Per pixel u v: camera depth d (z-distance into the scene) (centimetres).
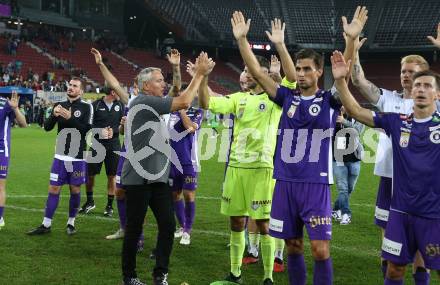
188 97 491
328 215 428
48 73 3459
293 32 4559
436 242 383
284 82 496
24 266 553
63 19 4475
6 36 3928
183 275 541
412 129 392
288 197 436
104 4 4778
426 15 4422
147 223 784
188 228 671
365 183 1238
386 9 4534
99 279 517
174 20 4656
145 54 4653
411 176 389
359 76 477
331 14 4650
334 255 625
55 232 708
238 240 525
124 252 496
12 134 2547
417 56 480
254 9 4747
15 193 1012
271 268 516
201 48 4869
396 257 397
